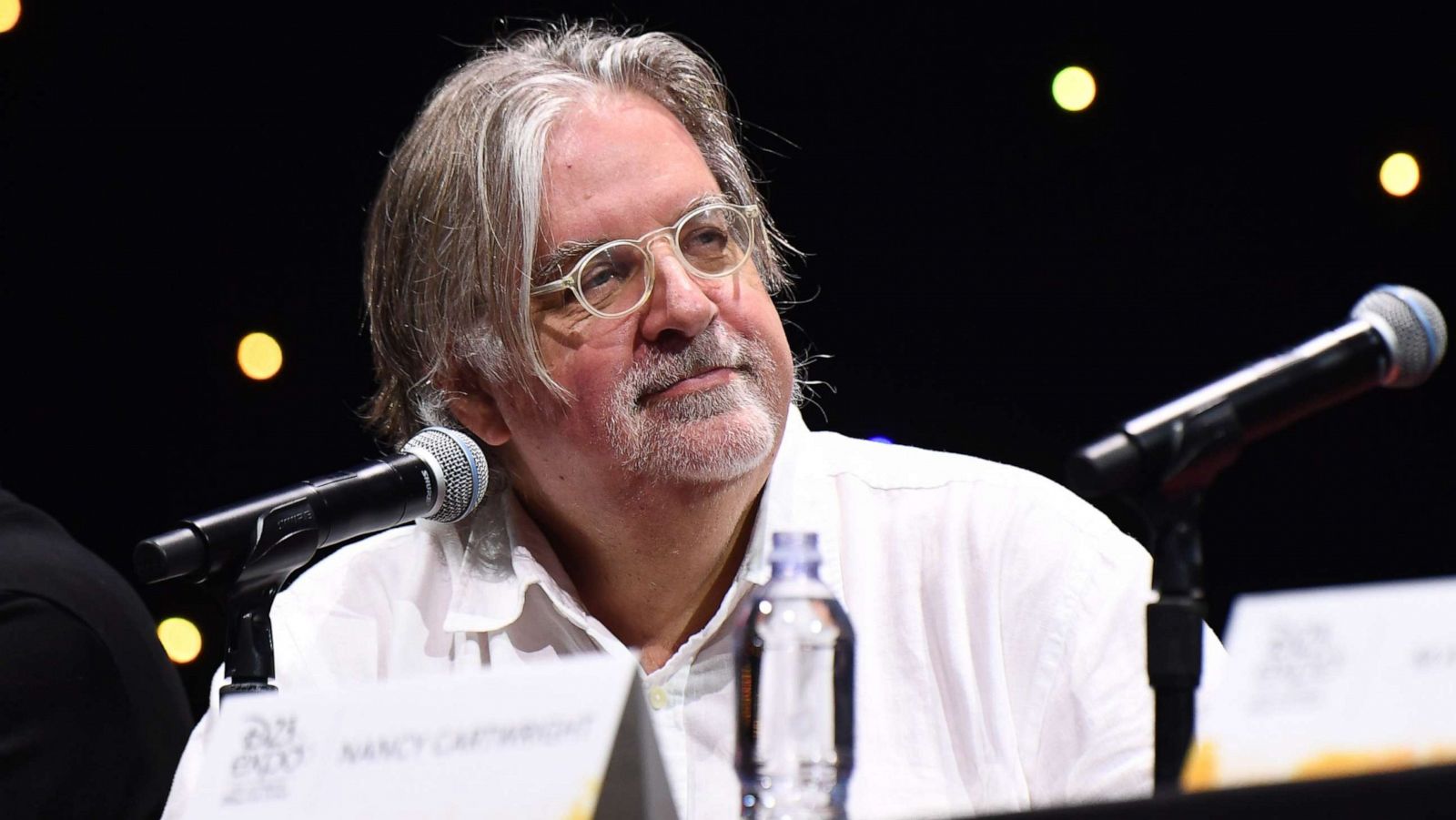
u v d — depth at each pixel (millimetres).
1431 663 3789
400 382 7848
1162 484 4648
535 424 6949
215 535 5238
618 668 3926
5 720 7938
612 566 7172
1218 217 13062
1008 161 13297
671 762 7012
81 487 14641
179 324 14484
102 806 8172
